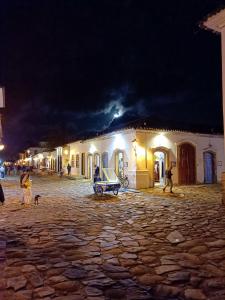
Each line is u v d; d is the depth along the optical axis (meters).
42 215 10.88
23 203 13.91
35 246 6.88
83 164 32.03
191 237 7.45
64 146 38.41
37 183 26.92
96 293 4.44
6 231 8.35
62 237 7.63
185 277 4.99
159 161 23.83
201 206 12.32
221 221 9.23
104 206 12.83
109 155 24.41
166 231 8.12
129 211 11.45
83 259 5.95
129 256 6.10
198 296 4.31
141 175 20.09
